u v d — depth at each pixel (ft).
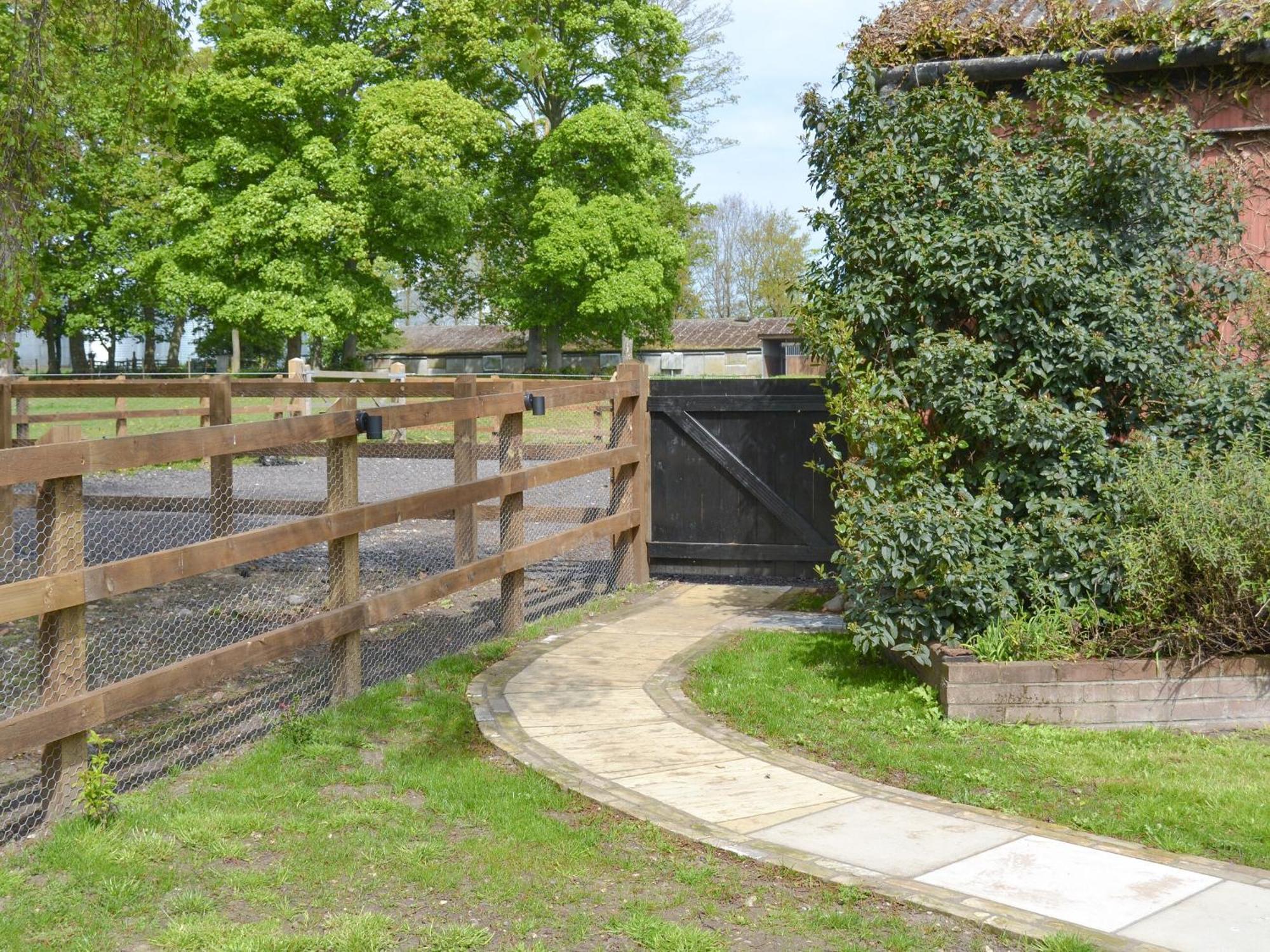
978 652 20.34
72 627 14.96
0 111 28.09
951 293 24.32
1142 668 19.60
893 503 21.84
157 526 41.14
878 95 27.22
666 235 127.54
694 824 14.98
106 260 136.67
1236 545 19.33
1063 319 23.07
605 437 55.21
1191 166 24.99
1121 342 23.18
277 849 14.30
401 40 112.27
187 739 18.85
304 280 103.65
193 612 28.53
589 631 27.40
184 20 31.09
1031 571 21.29
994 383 22.75
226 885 13.20
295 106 102.37
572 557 37.91
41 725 14.25
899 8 29.99
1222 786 16.40
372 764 17.80
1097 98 26.02
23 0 28.73
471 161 127.03
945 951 11.55
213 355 179.01
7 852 14.10
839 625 27.58
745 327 184.03
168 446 16.46
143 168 106.52
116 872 13.41
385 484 50.21
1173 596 20.26
